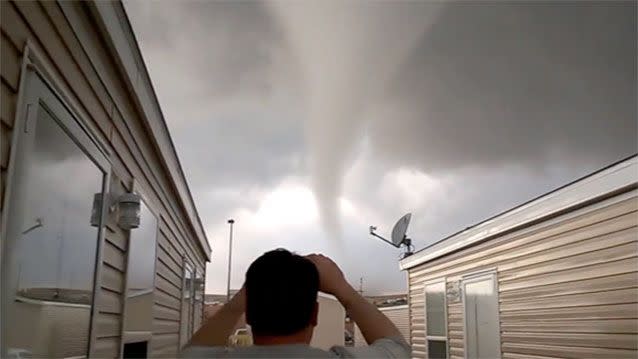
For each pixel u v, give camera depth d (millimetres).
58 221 2172
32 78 1888
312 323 1147
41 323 2021
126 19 3076
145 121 3951
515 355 6277
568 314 5312
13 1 1720
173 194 6078
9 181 1687
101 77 2855
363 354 1150
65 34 2264
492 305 6914
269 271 1121
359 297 1295
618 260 4691
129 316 3605
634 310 4453
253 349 1092
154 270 4758
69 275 2338
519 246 6355
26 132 1823
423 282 9703
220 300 22078
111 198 3104
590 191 4992
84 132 2539
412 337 10094
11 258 1712
